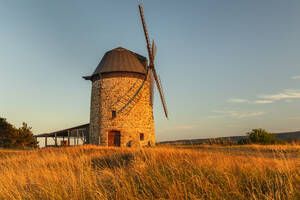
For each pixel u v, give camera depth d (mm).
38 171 7293
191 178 4949
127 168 7125
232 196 4297
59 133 32938
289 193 4121
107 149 16438
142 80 28953
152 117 29594
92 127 28688
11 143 33219
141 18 25641
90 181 5434
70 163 7902
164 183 4883
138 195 4625
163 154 8094
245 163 6824
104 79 28422
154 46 28625
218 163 6395
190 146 11414
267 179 4996
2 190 5605
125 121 26969
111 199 4672
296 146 12977
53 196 4957
